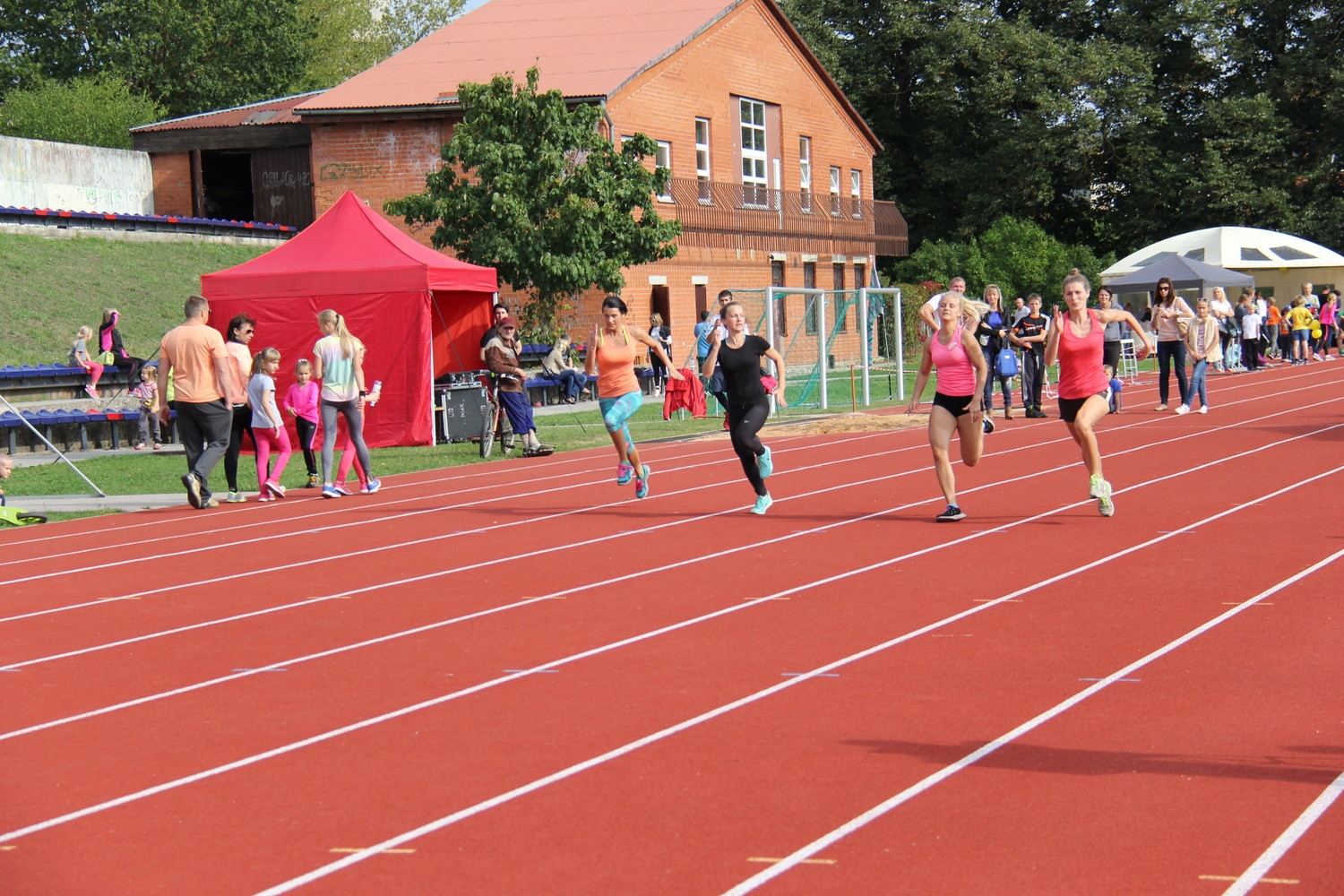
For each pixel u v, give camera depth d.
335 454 21.03
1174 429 19.98
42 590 10.49
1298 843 4.66
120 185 41.50
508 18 42.31
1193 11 53.97
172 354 15.09
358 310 21.31
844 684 6.91
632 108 36.78
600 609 8.98
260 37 68.00
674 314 38.66
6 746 6.31
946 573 9.76
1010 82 53.66
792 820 5.04
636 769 5.68
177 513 15.09
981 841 4.76
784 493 14.65
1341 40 55.28
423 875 4.63
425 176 36.84
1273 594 8.66
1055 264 47.94
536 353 31.19
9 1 64.06
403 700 6.91
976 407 12.02
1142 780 5.35
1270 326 39.00
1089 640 7.64
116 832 5.13
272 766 5.89
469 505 14.70
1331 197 54.91
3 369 23.12
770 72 43.84
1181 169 53.94
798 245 43.84
